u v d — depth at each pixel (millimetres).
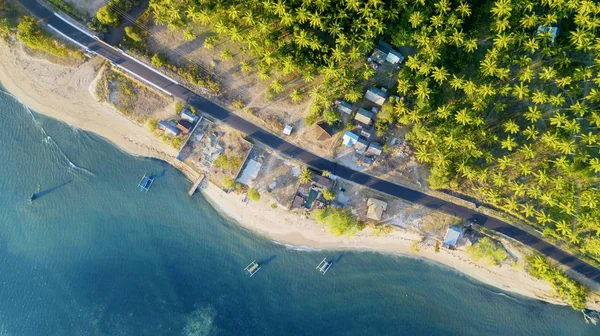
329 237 66188
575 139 58844
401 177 63531
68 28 63812
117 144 67250
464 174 59031
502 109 58500
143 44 63562
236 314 67375
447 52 59125
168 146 66000
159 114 65312
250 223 66938
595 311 63031
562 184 57781
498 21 54062
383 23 55750
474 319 65125
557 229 60500
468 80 58938
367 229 65250
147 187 67062
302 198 63906
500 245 63250
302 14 54281
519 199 62062
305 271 66812
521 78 55469
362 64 61250
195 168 66250
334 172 64000
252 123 64438
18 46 65312
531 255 63031
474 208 62906
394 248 65938
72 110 66812
